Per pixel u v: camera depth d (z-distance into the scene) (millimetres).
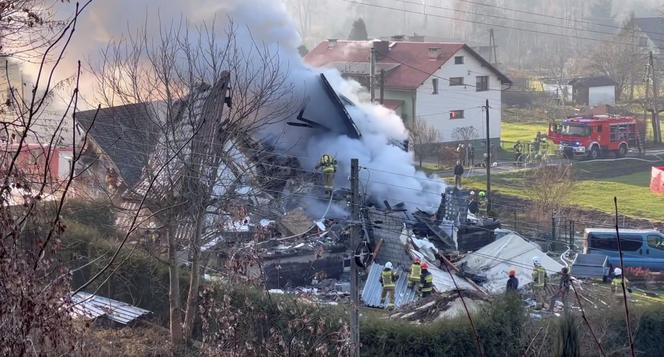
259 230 17562
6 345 6094
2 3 6809
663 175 38312
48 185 7262
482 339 16125
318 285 22297
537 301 20172
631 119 49562
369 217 23984
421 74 49594
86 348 7469
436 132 48719
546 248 27906
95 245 19141
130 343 16750
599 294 20859
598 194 38594
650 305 17891
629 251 25906
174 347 16766
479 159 48375
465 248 25031
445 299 19484
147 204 17016
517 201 35438
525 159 46219
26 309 6191
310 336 15008
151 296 18922
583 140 47688
